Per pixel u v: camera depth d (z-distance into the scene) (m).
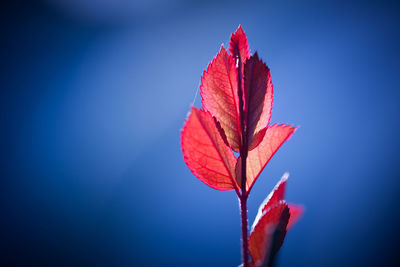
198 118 0.26
